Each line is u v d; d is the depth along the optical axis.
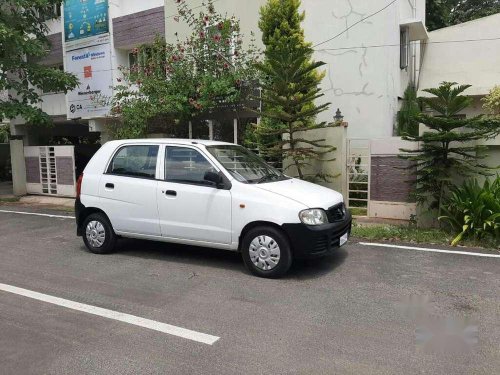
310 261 6.34
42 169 14.64
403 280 5.50
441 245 7.12
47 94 17.80
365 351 3.75
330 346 3.84
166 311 4.65
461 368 3.47
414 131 11.83
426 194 8.31
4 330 4.27
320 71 12.28
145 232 6.54
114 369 3.54
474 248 6.93
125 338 4.06
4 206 13.03
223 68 11.30
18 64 14.08
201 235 6.05
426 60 15.24
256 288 5.29
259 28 11.61
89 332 4.20
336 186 9.88
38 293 5.26
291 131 9.29
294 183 6.31
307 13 12.28
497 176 7.88
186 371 3.48
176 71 11.35
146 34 14.76
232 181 5.88
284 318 4.43
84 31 16.05
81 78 16.36
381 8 11.48
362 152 9.98
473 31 14.52
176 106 11.15
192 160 6.25
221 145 6.62
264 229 5.59
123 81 15.36
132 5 15.32
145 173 6.56
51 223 9.95
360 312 4.54
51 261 6.68
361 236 7.74
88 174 7.07
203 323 4.34
